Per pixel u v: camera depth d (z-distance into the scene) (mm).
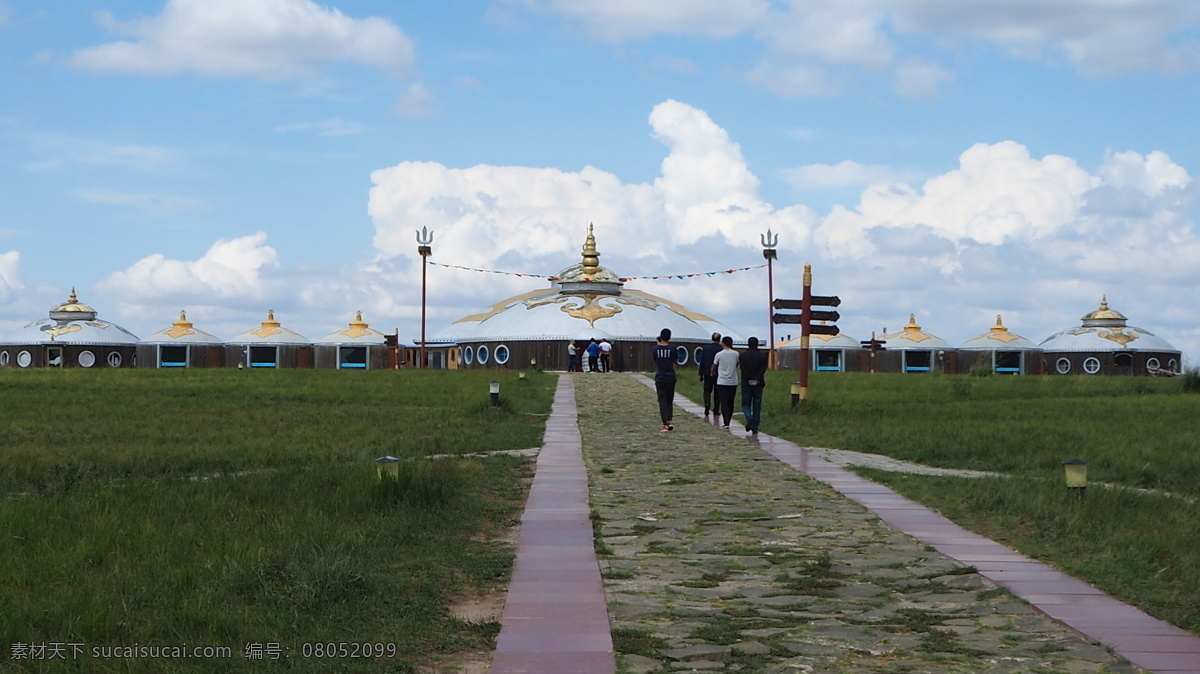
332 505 15844
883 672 9312
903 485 19078
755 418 28250
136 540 13109
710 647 9898
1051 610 11211
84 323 102438
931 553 13805
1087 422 30453
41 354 98750
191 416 32656
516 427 29953
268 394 41438
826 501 17609
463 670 9336
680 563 13250
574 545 14266
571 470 21266
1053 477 20734
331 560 11734
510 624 10648
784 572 12789
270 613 10391
